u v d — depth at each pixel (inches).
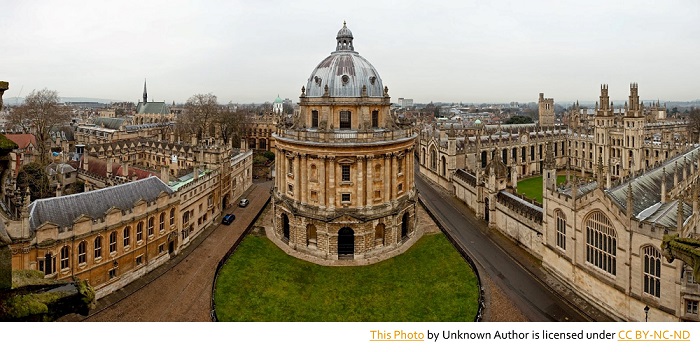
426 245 3361.2
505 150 5866.1
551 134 6510.8
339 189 3176.7
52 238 2330.2
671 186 2992.1
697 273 934.4
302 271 2992.1
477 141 5157.5
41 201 2484.0
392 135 3277.6
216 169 4151.1
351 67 3314.5
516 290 2650.1
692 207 2325.3
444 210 4382.4
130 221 2768.2
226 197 4446.4
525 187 5472.4
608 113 5753.0
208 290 2687.0
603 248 2368.4
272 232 3668.8
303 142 3147.1
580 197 2500.0
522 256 3159.5
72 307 754.8
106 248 2618.1
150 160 5999.0
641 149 5408.5
